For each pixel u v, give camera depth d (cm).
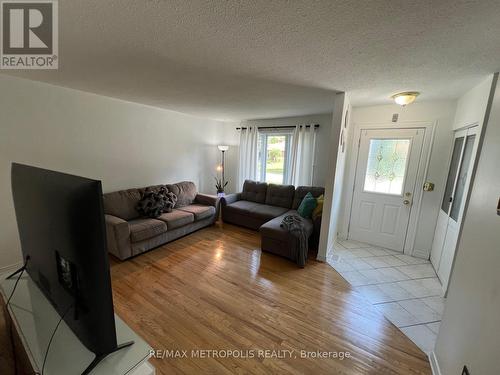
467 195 218
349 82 229
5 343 142
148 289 233
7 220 244
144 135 383
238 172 539
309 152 445
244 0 110
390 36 140
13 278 131
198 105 368
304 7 114
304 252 294
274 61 183
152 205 347
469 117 243
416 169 325
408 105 321
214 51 168
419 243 331
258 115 451
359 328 192
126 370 80
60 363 83
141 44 160
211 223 435
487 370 100
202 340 174
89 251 69
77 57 185
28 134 252
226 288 240
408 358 165
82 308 76
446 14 116
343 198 385
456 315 138
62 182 75
